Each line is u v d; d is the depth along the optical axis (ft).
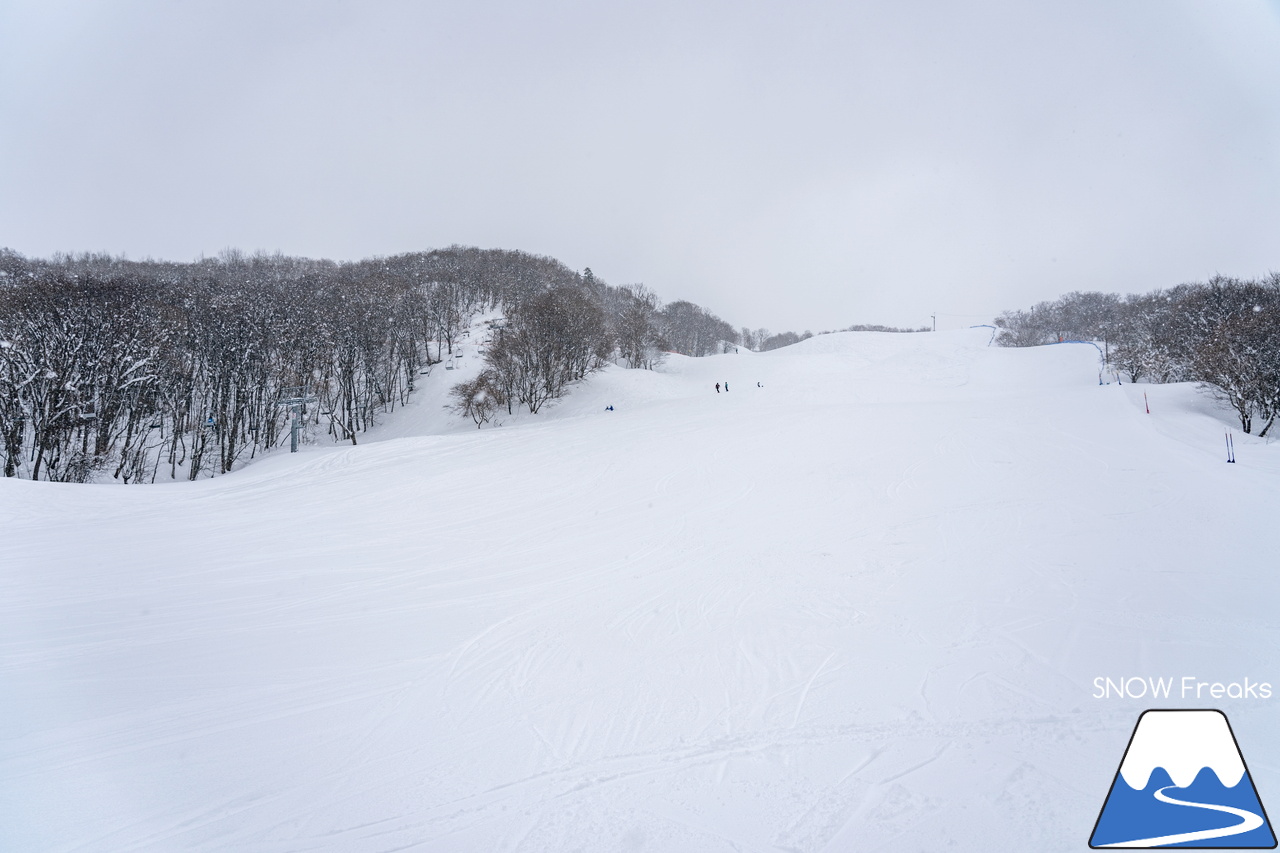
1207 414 97.76
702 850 15.83
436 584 39.81
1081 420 81.35
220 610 35.53
